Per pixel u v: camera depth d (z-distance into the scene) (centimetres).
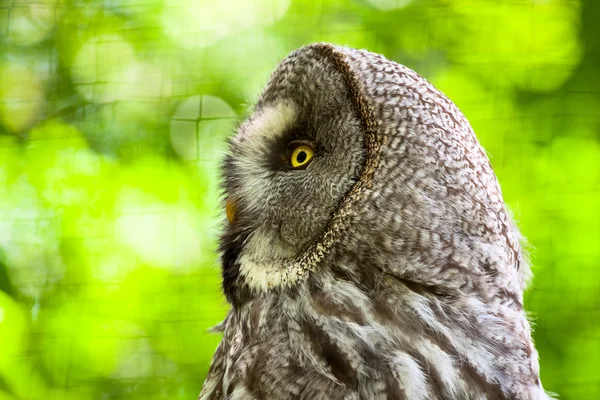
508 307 522
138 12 1131
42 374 997
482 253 517
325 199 537
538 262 1009
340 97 547
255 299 552
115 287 1038
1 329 1006
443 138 522
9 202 1062
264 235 562
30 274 1041
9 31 1125
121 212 1063
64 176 1068
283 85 585
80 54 1122
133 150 1074
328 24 1117
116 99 1100
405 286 509
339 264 523
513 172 1048
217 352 583
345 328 507
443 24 1105
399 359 491
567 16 1103
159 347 1020
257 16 1127
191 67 1106
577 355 979
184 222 1058
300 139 567
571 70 1088
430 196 510
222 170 633
